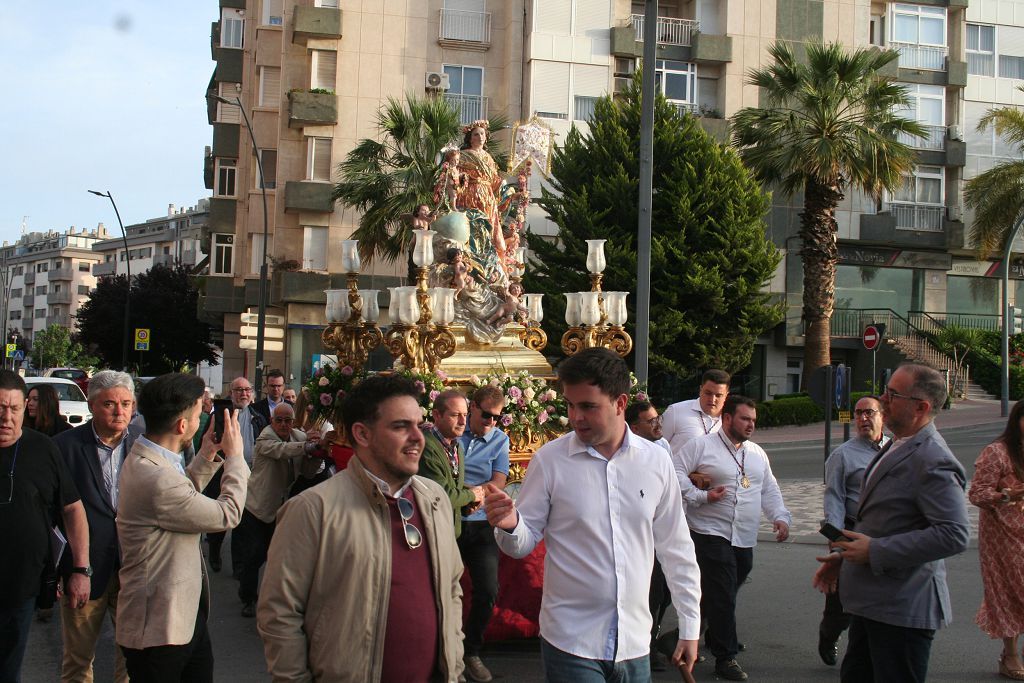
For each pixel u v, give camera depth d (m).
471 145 9.95
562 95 32.47
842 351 35.59
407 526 3.53
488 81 33.22
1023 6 37.44
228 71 39.38
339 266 32.50
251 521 8.46
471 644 6.58
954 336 34.28
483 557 6.65
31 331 135.38
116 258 120.19
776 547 11.48
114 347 53.78
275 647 3.34
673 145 26.34
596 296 8.99
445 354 8.22
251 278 34.84
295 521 3.41
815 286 29.03
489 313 9.26
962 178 36.53
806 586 9.45
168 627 4.31
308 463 8.81
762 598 8.98
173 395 4.48
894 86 28.38
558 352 26.12
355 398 3.55
